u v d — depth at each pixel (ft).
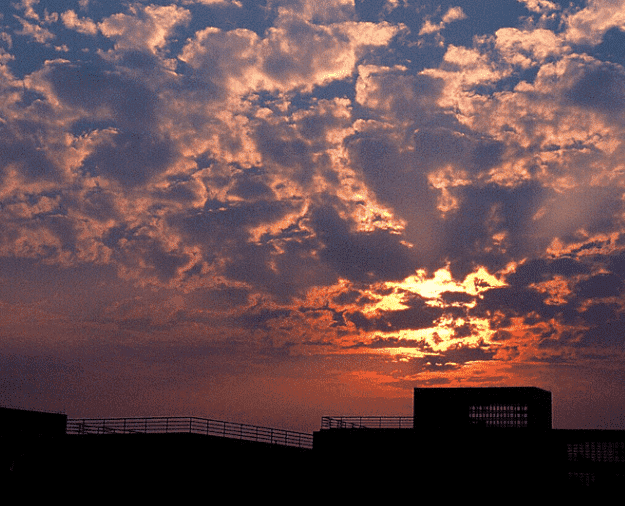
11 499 158.40
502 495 162.61
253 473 162.50
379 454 172.86
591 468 160.56
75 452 158.61
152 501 151.84
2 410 166.71
